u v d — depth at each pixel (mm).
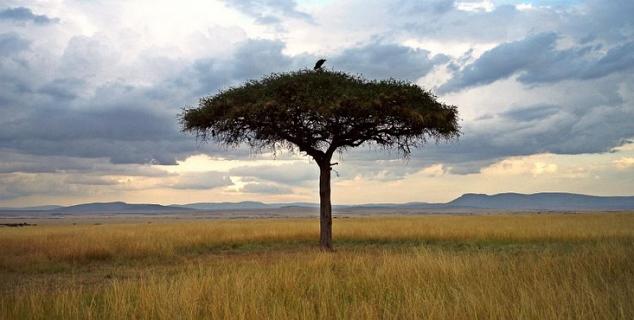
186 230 32125
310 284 10078
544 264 11195
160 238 24969
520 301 7387
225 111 22078
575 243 21484
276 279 10062
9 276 14523
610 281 9523
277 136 22906
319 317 7172
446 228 30078
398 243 24031
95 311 7992
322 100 20641
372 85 22109
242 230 30938
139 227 40438
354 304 7770
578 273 9938
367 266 12391
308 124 22406
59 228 42562
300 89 21250
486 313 6910
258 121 22375
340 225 36562
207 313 7672
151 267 16031
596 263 11242
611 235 23312
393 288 9477
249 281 9688
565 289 8211
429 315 6809
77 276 14438
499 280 9328
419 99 22188
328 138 22922
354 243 24531
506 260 13008
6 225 60719
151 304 7957
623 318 6453
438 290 8586
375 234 27047
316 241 25172
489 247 20688
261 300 8211
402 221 45719
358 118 21812
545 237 23594
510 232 25703
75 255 18031
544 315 6719
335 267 13203
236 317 7070
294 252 20469
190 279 9977
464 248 20641
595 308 6895
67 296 8617
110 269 15789
